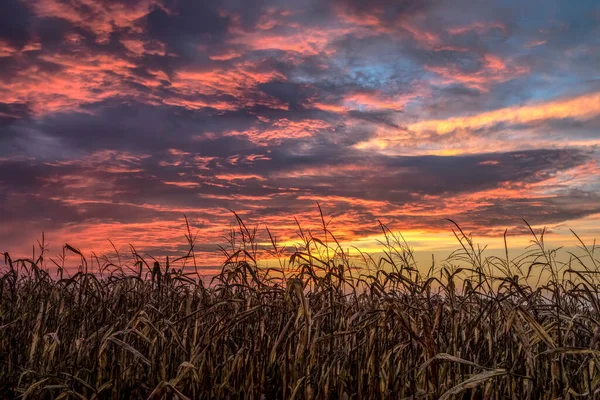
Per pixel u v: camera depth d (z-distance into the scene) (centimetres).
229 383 492
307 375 440
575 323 432
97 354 491
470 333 475
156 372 492
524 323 475
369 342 475
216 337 457
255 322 531
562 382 420
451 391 374
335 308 527
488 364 495
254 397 458
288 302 479
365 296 580
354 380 489
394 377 467
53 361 517
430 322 485
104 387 446
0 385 517
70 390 423
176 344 516
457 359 388
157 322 514
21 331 577
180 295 593
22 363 548
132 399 486
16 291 641
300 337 418
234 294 548
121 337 527
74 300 588
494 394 458
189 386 479
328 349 498
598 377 418
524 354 455
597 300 452
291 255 530
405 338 494
